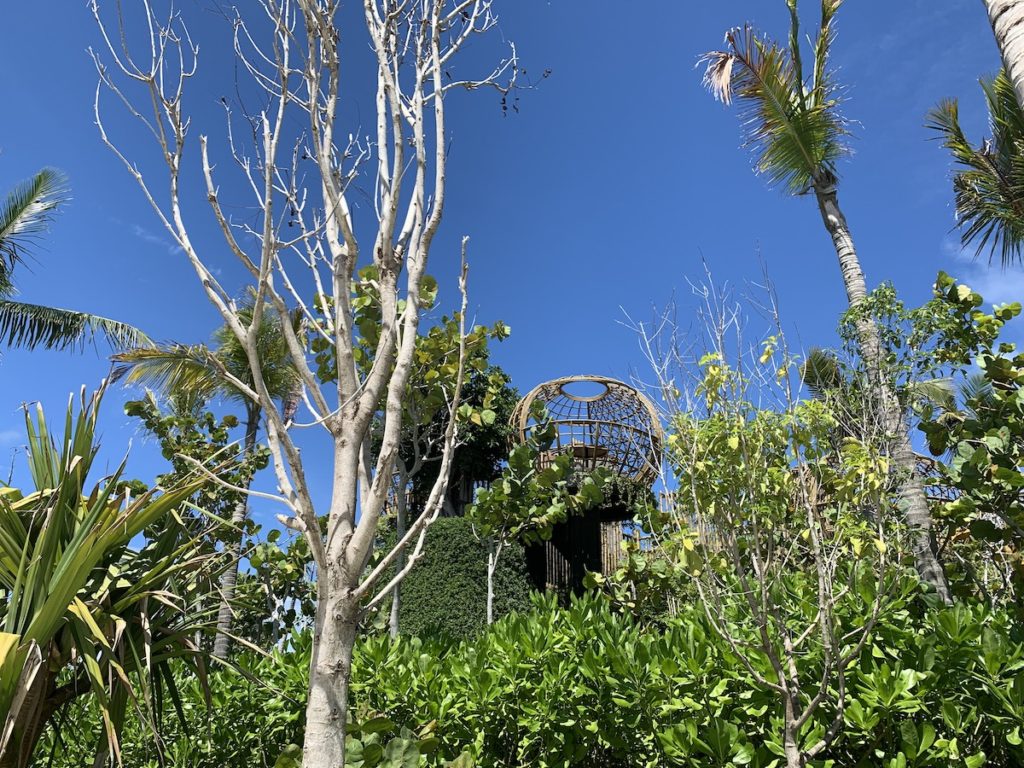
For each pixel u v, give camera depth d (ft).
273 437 7.65
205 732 16.87
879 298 18.13
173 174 7.98
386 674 15.16
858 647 9.98
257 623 31.86
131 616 11.45
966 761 10.36
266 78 9.42
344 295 8.21
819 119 27.76
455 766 10.23
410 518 45.96
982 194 29.25
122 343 38.27
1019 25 12.48
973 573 17.24
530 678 13.69
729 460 10.78
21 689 8.82
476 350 24.03
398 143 8.55
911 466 18.07
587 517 38.52
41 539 10.14
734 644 10.26
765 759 11.25
